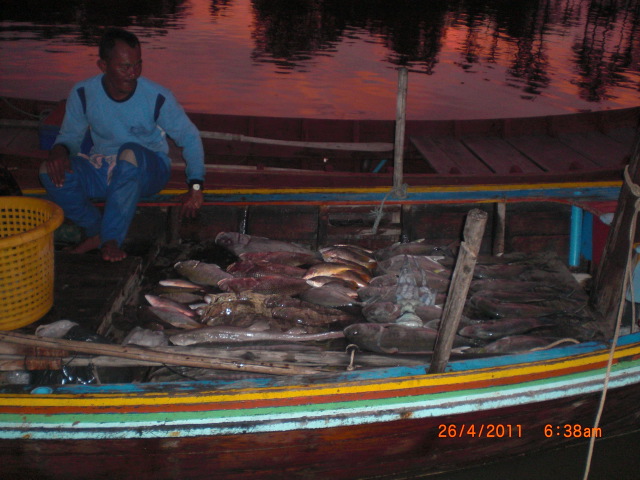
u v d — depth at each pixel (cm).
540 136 824
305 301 385
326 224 457
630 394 310
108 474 273
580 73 1647
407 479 312
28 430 253
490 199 454
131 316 367
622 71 1686
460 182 637
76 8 2395
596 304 361
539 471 323
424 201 456
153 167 404
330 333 341
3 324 306
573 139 814
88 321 328
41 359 288
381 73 1603
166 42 1884
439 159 725
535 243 463
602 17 2778
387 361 305
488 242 464
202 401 262
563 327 347
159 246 452
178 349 299
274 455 278
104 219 383
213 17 2388
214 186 624
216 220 458
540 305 375
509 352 322
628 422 333
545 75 1616
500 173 646
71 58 1584
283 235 462
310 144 712
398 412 273
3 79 1366
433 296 383
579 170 650
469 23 2466
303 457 282
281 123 775
